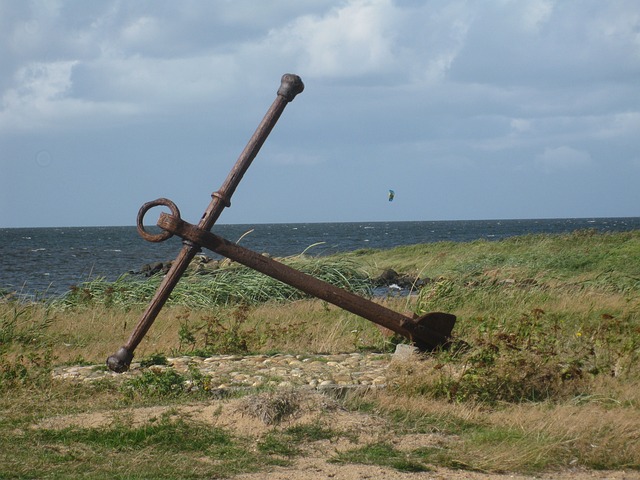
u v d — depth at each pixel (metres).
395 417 7.88
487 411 8.25
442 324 10.88
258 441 7.17
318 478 6.27
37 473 6.33
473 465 6.55
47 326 13.62
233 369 10.48
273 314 16.19
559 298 16.61
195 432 7.29
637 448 6.87
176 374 9.13
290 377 9.82
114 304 18.73
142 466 6.50
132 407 8.27
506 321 13.20
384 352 12.09
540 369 8.98
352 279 22.92
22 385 9.21
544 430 7.32
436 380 8.84
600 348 10.44
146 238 10.05
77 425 7.53
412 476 6.34
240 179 10.26
